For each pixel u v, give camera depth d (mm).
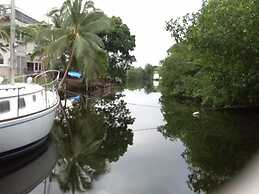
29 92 14781
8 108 13211
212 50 23562
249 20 21234
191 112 29391
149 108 32844
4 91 13688
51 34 35750
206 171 12898
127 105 35594
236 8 21719
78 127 21938
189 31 25234
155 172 12758
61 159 14539
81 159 14609
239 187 11078
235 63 23594
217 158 14625
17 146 12938
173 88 43812
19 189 11016
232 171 12781
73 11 34969
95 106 34156
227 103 28578
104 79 62031
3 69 35125
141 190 10859
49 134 16984
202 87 31859
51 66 34906
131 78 119062
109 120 25188
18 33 43312
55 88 20984
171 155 15234
